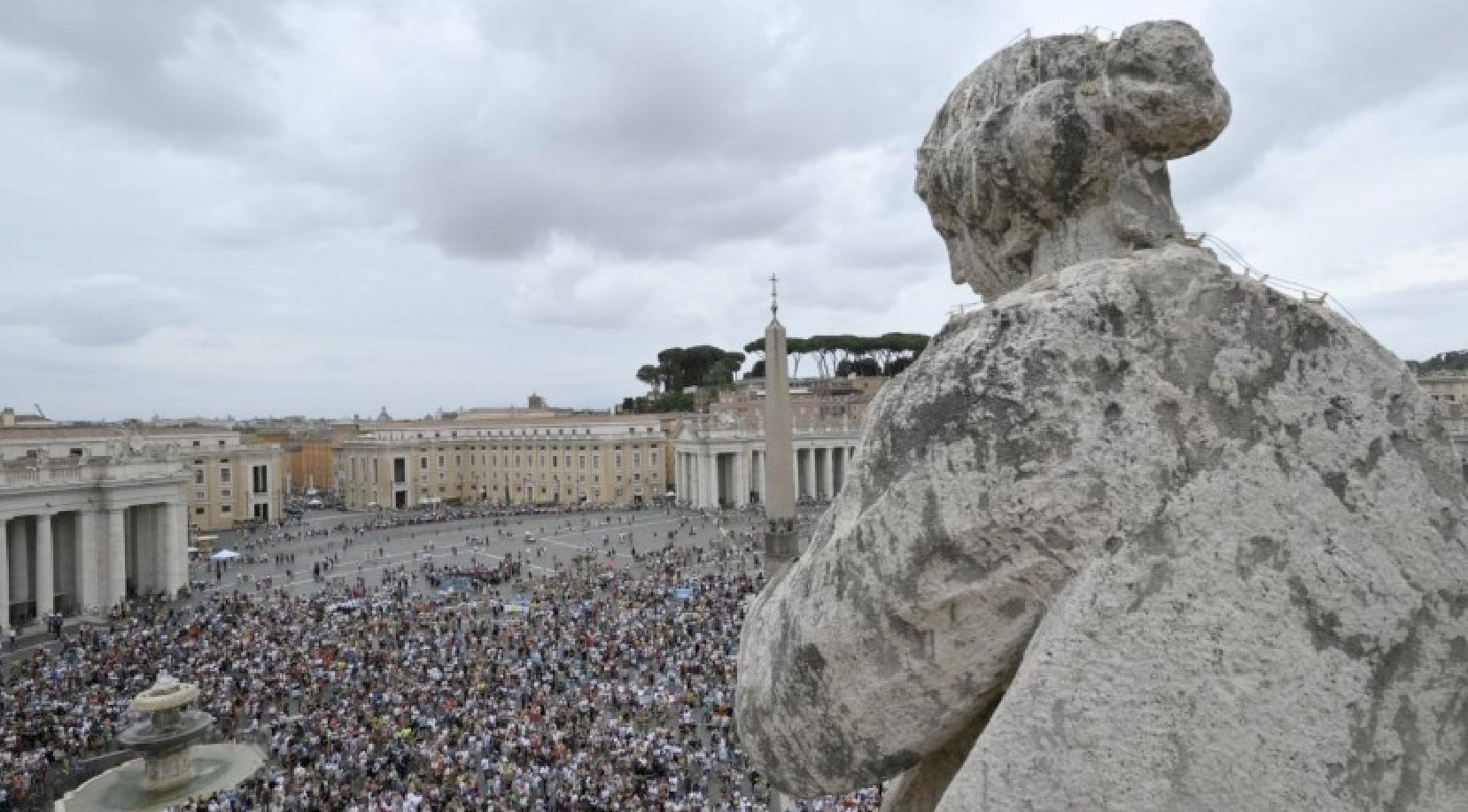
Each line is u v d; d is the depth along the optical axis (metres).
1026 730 2.44
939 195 3.70
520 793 23.11
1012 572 2.63
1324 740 2.34
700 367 170.00
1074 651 2.45
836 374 160.00
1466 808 2.33
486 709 30.19
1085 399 2.65
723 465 112.12
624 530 86.81
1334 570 2.45
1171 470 2.57
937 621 2.70
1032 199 3.17
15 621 52.97
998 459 2.65
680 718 29.59
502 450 127.62
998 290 3.55
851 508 2.95
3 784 24.28
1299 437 2.58
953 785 2.52
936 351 2.98
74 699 32.53
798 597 2.97
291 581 62.66
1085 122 3.02
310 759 26.03
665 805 21.55
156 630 45.28
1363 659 2.40
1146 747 2.37
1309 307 2.72
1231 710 2.36
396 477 125.69
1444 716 2.39
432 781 24.03
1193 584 2.45
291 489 152.75
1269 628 2.41
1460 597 2.48
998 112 3.25
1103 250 3.06
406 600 50.91
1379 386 2.66
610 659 36.38
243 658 37.38
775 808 20.75
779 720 2.99
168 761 24.80
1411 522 2.53
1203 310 2.72
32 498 52.72
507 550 75.38
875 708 2.76
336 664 35.97
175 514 59.91
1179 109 2.90
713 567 63.00
